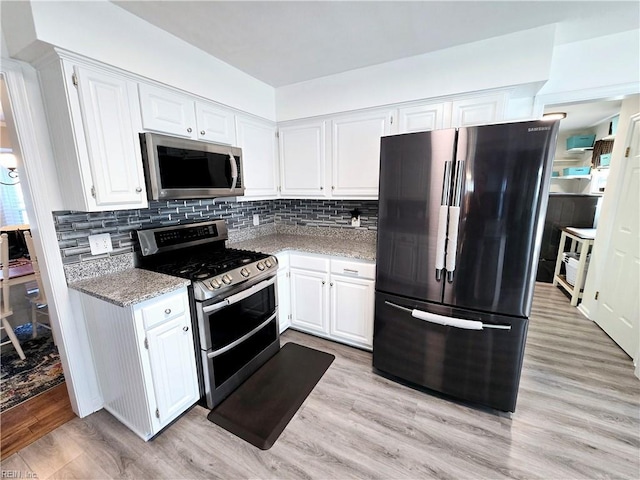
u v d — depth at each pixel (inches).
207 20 66.5
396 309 79.0
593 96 80.9
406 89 88.7
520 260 62.8
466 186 65.0
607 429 66.0
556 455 59.8
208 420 70.0
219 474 56.7
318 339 106.4
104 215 70.6
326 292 99.6
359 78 94.7
